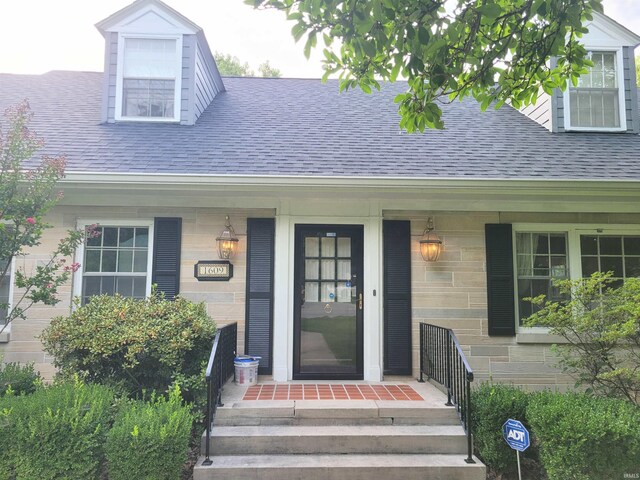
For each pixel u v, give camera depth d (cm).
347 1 310
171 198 560
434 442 397
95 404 352
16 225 420
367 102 791
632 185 520
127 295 558
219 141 615
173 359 424
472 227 576
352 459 380
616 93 689
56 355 429
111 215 558
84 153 561
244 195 557
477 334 563
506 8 385
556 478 342
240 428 408
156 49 682
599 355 448
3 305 457
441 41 326
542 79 421
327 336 563
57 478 323
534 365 559
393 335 560
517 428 363
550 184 523
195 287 557
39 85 797
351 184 520
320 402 441
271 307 558
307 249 572
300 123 692
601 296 471
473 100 808
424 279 570
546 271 583
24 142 442
